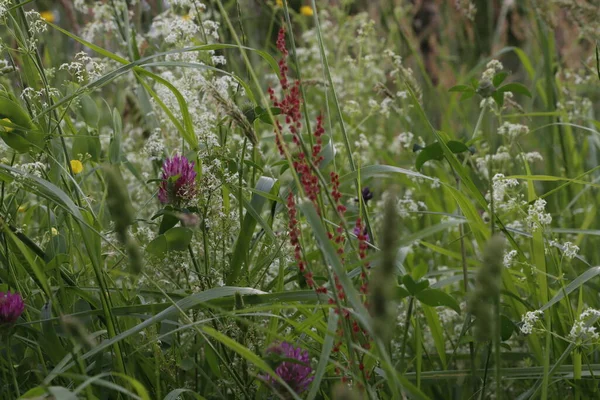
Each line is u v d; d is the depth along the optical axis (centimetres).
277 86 438
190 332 217
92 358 214
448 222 170
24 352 219
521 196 276
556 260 250
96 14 357
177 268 221
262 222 215
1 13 231
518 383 252
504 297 268
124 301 222
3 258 223
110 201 147
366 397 174
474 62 489
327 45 481
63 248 229
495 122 439
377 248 200
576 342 205
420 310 273
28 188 216
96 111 250
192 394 199
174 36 284
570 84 421
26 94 236
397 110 369
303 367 186
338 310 154
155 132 283
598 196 339
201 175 227
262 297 200
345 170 372
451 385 237
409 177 348
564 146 365
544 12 369
